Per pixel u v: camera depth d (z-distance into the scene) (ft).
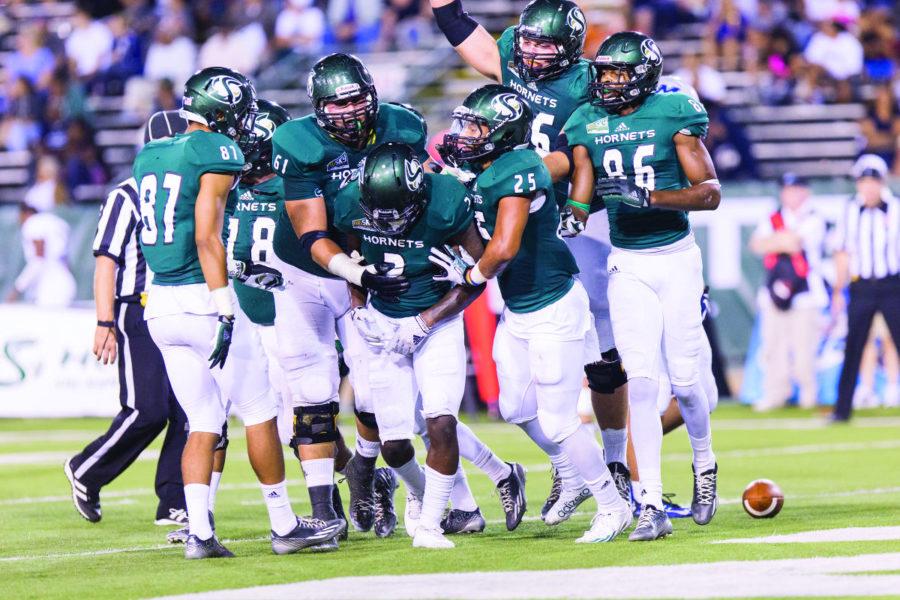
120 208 72.95
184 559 59.62
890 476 87.66
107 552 63.10
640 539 61.16
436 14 74.23
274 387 69.00
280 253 64.80
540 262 61.05
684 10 185.06
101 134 185.06
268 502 60.59
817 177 175.73
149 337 73.31
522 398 63.52
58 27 198.08
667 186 63.16
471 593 48.57
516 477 66.59
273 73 181.78
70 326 141.69
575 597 47.37
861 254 124.26
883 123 159.22
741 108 179.22
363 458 67.21
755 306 148.56
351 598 48.34
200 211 57.82
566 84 69.26
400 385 62.18
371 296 62.28
